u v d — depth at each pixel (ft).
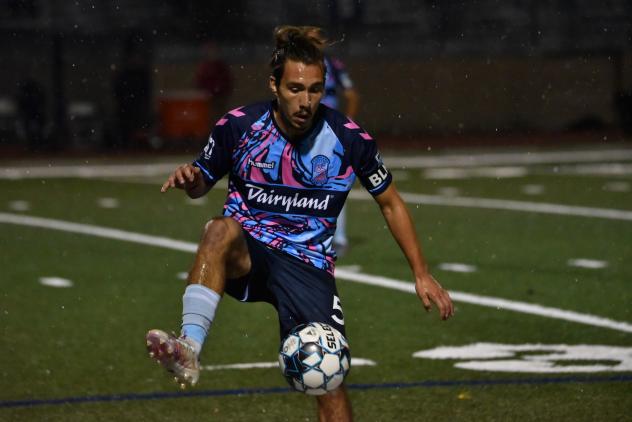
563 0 375.86
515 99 375.45
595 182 225.97
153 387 78.74
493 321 99.35
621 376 80.07
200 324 53.47
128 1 344.08
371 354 87.86
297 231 59.52
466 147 333.42
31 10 336.08
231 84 327.88
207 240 56.13
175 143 321.93
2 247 144.15
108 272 125.49
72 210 184.24
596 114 372.17
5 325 99.04
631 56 369.91
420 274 59.21
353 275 123.13
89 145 321.11
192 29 351.05
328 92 132.36
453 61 370.73
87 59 335.88
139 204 192.95
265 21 358.02
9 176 247.91
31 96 314.96
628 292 111.65
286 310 58.80
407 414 71.51
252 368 83.97
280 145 58.65
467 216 174.40
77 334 95.45
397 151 322.14
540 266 127.34
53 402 75.05
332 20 363.35
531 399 74.43
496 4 376.89
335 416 56.80
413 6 371.35
